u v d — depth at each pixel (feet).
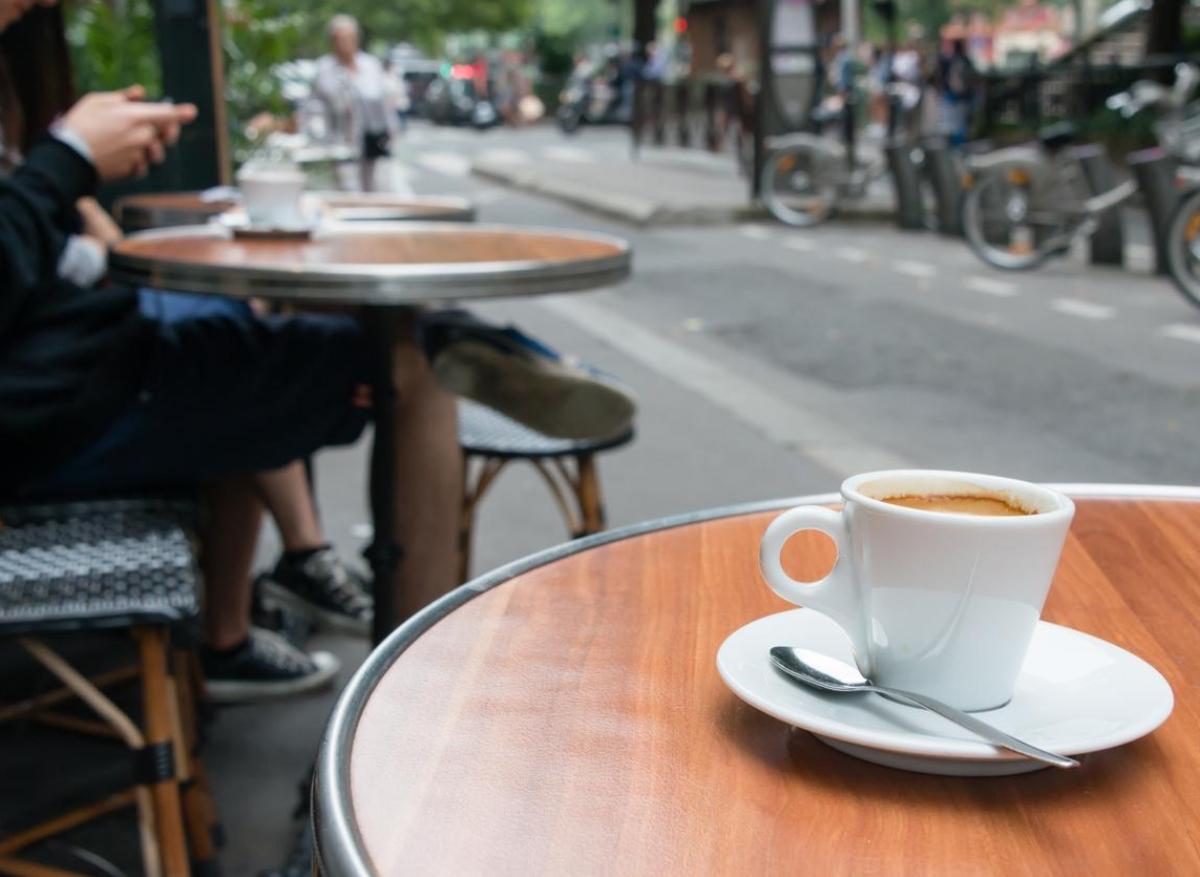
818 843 2.14
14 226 6.77
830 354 21.85
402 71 141.28
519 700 2.62
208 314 7.49
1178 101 32.71
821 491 14.32
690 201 45.57
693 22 101.76
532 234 8.90
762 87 44.55
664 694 2.66
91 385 6.93
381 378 7.30
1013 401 18.54
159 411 7.12
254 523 9.00
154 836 6.23
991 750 2.25
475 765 2.36
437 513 7.80
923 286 29.19
